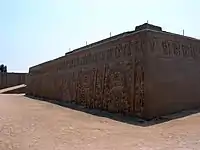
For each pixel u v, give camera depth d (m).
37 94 34.84
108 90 16.47
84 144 8.09
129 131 10.17
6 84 54.72
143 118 13.00
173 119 12.63
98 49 18.45
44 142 8.34
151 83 13.19
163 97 13.67
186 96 15.05
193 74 15.70
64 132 10.00
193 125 10.97
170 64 14.30
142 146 7.73
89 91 19.34
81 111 17.33
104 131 10.20
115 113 15.29
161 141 8.35
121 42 15.55
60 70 26.48
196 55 16.11
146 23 15.98
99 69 18.03
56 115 15.15
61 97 25.70
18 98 31.69
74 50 25.62
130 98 14.14
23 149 7.50
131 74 14.30
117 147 7.67
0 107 19.03
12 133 9.70
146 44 13.41
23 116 14.43
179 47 15.05
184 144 7.87
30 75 38.91
